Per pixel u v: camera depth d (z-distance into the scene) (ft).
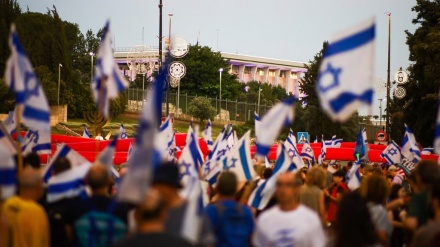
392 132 265.13
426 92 195.83
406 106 204.23
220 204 36.88
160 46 166.09
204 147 92.38
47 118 43.45
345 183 70.33
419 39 202.39
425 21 203.92
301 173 68.74
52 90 351.05
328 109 37.06
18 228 34.83
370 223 31.83
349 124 299.58
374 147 141.18
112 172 58.13
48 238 35.70
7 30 342.23
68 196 38.91
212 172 50.72
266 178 57.11
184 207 29.07
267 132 39.58
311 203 52.39
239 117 451.53
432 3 201.57
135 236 24.23
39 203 42.06
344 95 36.81
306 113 305.32
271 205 51.52
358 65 36.58
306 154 112.06
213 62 545.03
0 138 51.60
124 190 25.67
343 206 31.94
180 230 28.81
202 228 29.12
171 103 433.89
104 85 46.42
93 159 80.43
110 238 33.94
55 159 45.39
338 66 37.01
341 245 31.73
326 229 52.42
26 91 43.01
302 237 34.40
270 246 34.71
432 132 198.18
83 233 34.06
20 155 43.16
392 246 48.91
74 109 371.35
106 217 34.04
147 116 25.76
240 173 49.70
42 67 358.23
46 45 373.20
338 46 37.04
